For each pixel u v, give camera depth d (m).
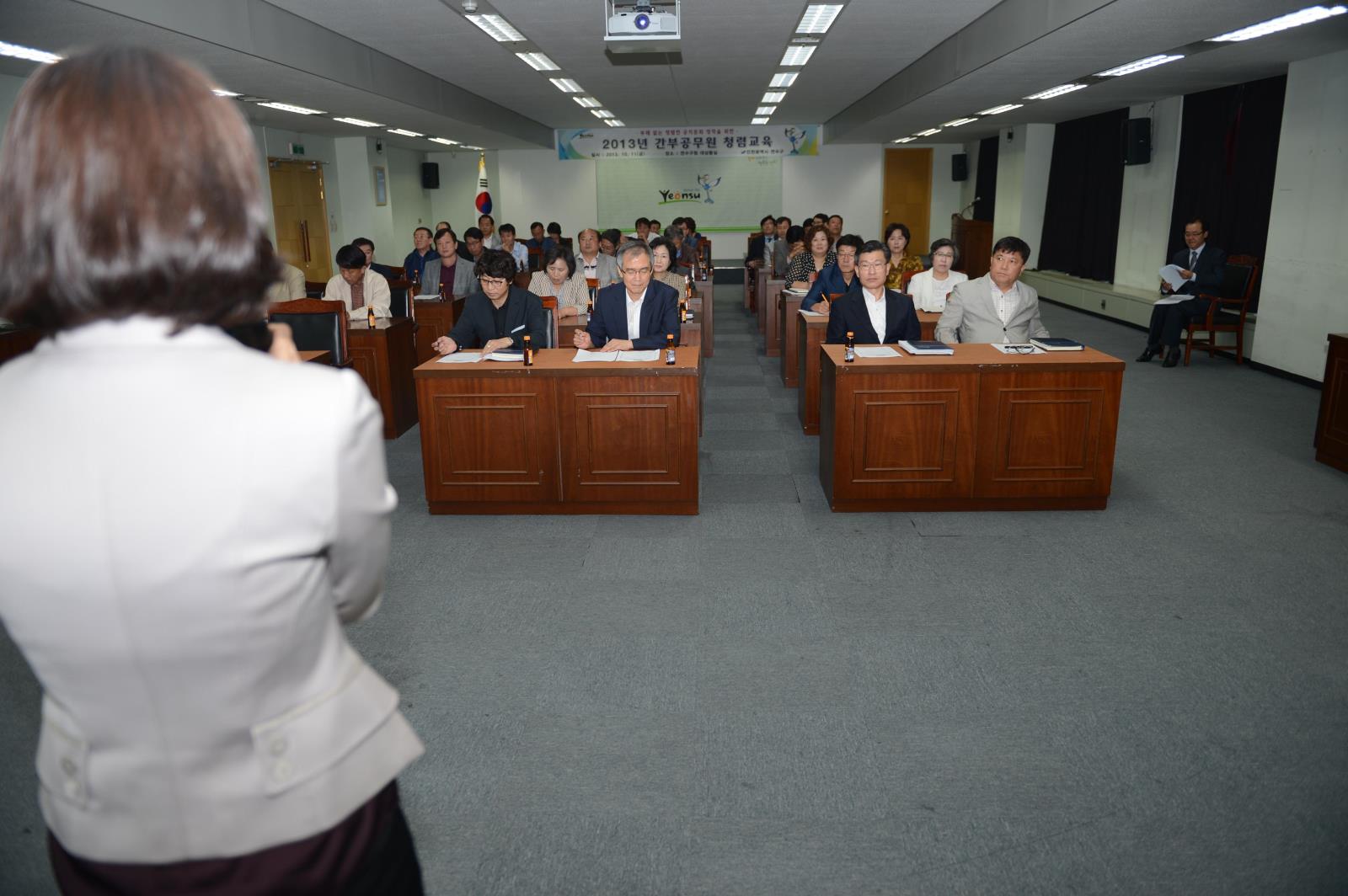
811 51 8.59
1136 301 10.42
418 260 9.37
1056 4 5.89
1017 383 4.21
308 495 0.71
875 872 2.06
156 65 0.69
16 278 0.68
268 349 0.92
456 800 2.33
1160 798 2.30
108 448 0.67
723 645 3.14
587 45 7.88
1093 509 4.41
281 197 12.24
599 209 18.08
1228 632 3.18
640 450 4.34
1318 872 2.04
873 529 4.21
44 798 0.78
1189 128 9.91
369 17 6.64
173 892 0.76
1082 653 3.05
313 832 0.78
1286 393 7.00
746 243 18.14
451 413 4.32
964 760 2.47
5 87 7.17
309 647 0.77
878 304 5.00
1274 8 5.44
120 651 0.69
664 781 2.40
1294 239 7.33
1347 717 2.65
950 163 17.89
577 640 3.18
